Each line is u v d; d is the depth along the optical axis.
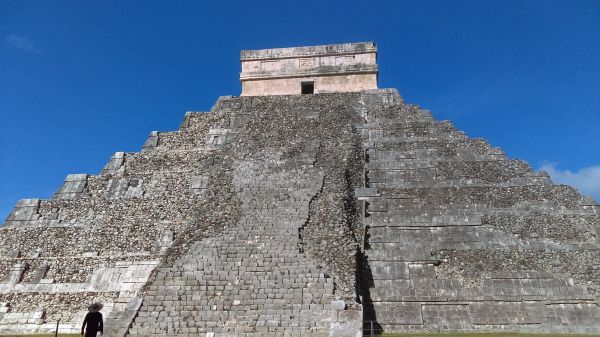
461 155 24.22
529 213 20.84
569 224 20.38
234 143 25.94
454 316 17.56
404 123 26.52
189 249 18.72
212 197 22.02
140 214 22.98
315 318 15.50
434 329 17.25
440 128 26.08
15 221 23.36
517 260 19.12
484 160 23.56
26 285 20.31
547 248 19.39
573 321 17.30
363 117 27.55
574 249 19.25
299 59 32.59
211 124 27.89
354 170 23.23
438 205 21.61
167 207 23.11
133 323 15.77
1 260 21.41
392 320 17.53
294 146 24.81
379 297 18.06
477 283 18.44
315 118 27.34
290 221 19.70
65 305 19.62
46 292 20.00
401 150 24.88
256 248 18.44
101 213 23.30
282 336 14.99
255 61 32.97
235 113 28.45
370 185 23.08
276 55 32.81
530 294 17.89
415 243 20.00
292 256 17.95
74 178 25.02
